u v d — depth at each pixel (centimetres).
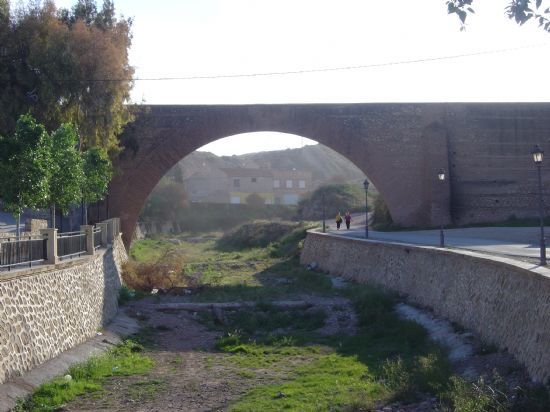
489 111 3781
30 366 1226
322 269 3484
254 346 1770
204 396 1248
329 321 2080
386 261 2480
